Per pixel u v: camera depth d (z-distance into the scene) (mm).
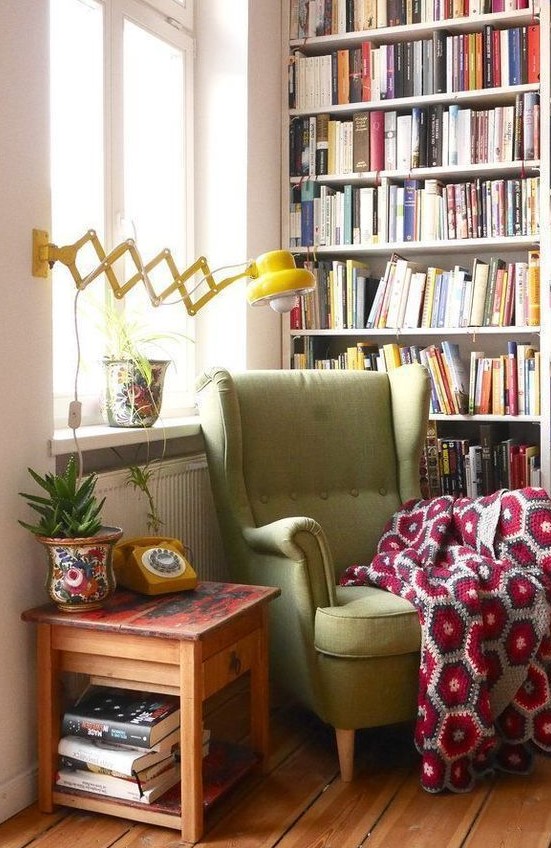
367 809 2291
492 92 3395
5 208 2209
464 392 3545
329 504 3016
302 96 3697
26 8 2260
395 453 3154
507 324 3441
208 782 2281
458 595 2398
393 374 3211
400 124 3566
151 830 2193
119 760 2186
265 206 3619
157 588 2377
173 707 2301
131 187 3160
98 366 2891
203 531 3205
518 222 3402
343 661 2395
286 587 2564
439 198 3523
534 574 2537
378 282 3791
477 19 3410
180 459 3047
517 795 2371
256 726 2490
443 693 2348
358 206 3650
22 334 2281
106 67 2945
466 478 3518
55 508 2240
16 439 2273
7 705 2260
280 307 2504
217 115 3475
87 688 2414
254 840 2141
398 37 3594
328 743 2711
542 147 3326
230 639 2311
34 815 2270
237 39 3438
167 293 2596
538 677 2479
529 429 3773
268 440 2947
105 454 2852
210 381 2875
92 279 2420
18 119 2242
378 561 2746
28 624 2330
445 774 2359
